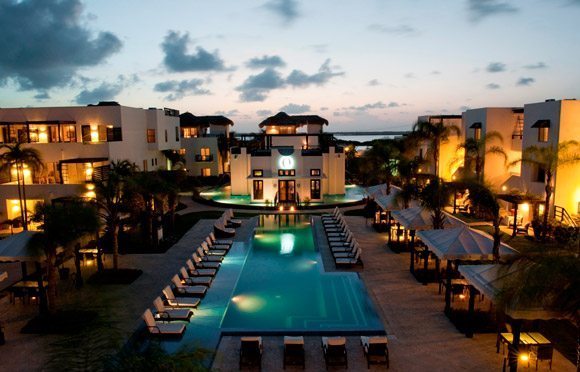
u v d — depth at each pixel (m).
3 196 29.06
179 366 7.02
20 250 13.98
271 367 11.27
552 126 25.55
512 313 9.28
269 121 56.41
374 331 12.99
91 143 31.53
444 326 13.41
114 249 18.47
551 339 12.48
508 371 10.77
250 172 38.97
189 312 14.24
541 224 23.33
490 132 30.89
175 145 45.69
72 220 13.80
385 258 20.73
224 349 12.27
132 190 19.42
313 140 55.94
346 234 24.20
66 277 18.02
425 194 18.66
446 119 38.94
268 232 27.75
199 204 38.50
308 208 34.97
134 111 37.06
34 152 26.39
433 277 17.33
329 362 11.16
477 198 14.91
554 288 8.03
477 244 14.09
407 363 11.28
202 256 20.88
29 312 14.80
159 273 18.84
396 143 35.56
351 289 17.19
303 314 14.86
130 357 7.07
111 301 15.61
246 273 19.27
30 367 11.25
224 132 63.78
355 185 49.56
